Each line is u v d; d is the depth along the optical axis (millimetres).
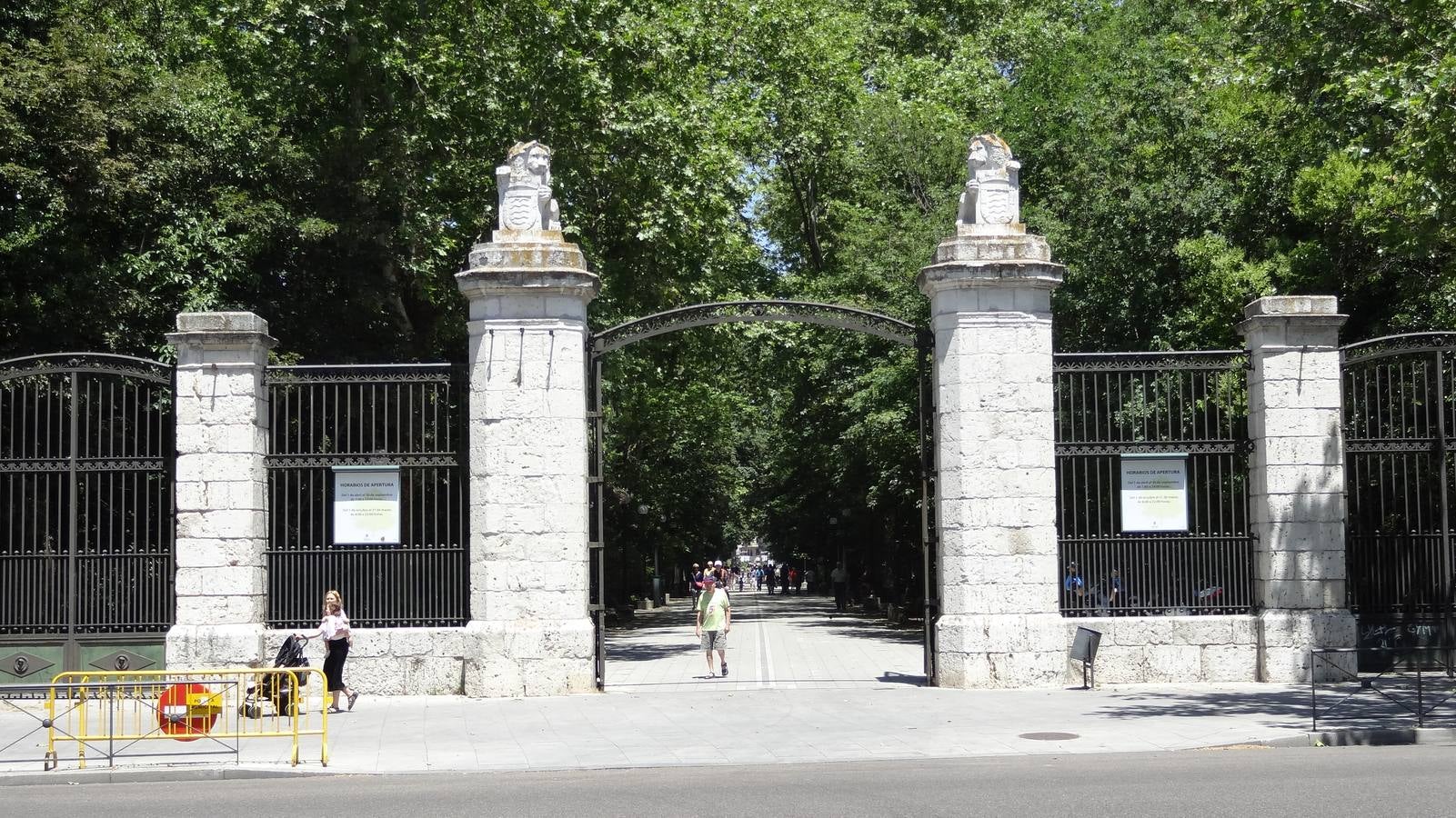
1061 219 32344
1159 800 11094
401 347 29328
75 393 19578
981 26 48250
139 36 30125
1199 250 27078
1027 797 11359
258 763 14461
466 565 19938
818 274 42688
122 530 19562
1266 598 19719
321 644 19484
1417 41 20594
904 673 23516
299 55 27984
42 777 14016
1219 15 26062
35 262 25328
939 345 19875
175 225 26766
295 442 24125
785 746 15078
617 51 28625
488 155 28344
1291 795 11195
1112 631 19641
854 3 47844
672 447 50062
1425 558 20078
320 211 27859
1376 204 23703
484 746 15438
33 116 24812
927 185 35125
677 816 10828
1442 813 10305
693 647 32844
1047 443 19594
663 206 28922
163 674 14930
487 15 28188
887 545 43625
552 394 19500
